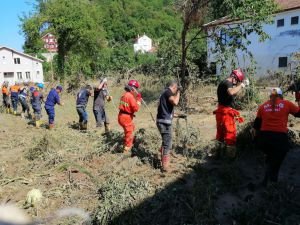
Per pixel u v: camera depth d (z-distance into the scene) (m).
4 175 6.78
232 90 6.41
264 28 27.09
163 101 6.14
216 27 14.76
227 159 6.56
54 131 10.84
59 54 35.91
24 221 4.48
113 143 8.07
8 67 56.03
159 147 7.36
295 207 4.97
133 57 48.59
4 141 10.16
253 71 14.65
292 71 17.70
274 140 5.44
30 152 8.00
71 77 27.53
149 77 24.28
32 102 12.96
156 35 95.06
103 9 93.25
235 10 13.32
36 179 6.49
